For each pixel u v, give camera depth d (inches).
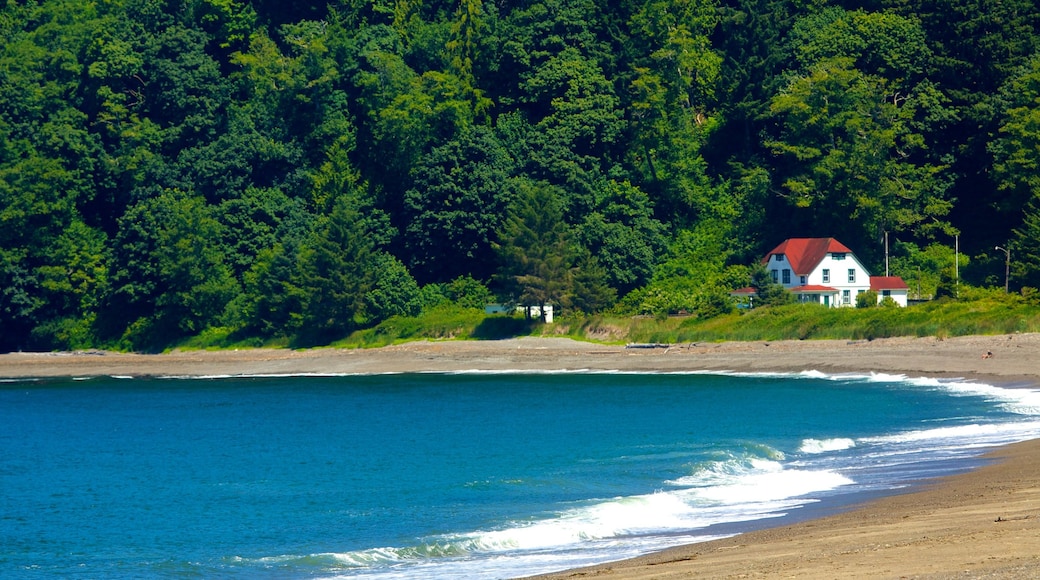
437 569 1289.4
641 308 5713.6
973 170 6259.8
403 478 2174.0
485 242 6368.1
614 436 2659.9
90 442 3058.6
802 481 1753.2
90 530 1772.9
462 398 3919.8
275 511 1873.8
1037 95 5851.4
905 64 6338.6
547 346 5339.6
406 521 1696.6
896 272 6018.7
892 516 1334.9
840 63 6195.9
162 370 5674.2
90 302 6510.8
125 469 2506.2
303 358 5669.3
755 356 4606.3
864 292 5487.2
